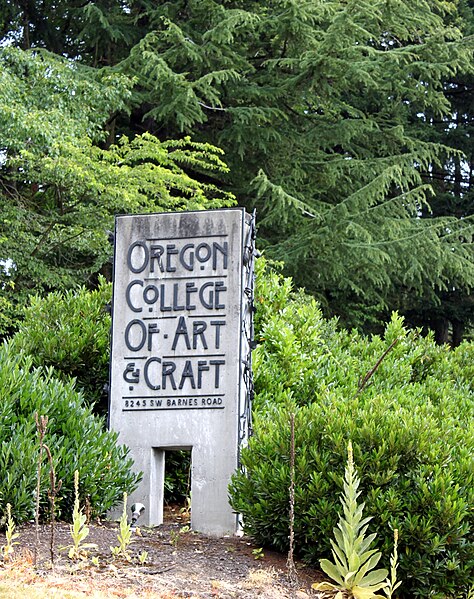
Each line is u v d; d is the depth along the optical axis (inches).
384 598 210.2
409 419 273.9
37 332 385.7
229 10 808.9
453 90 1093.8
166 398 319.0
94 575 230.8
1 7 890.1
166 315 323.9
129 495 311.3
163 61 742.5
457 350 500.4
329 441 272.5
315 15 825.5
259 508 271.3
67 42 946.7
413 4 864.9
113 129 865.5
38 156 647.1
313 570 262.8
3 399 286.0
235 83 832.9
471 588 248.5
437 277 840.3
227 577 247.8
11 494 263.4
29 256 674.8
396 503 255.6
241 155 828.0
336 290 904.9
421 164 872.3
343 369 415.2
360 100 985.5
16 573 221.0
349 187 877.2
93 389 377.7
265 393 383.2
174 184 692.7
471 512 258.2
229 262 321.7
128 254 330.3
